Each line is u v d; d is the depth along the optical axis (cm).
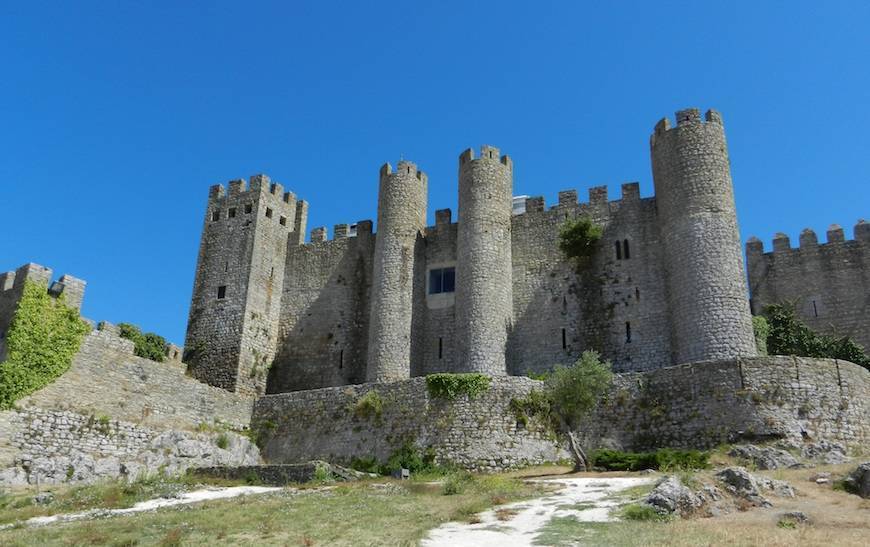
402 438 3947
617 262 4778
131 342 4109
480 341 4541
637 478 2986
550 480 3144
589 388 3722
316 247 5650
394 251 5034
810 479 2788
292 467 3531
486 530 2181
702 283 4131
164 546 2098
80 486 3388
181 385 4247
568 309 4784
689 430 3578
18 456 3403
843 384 3572
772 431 3419
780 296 5006
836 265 4925
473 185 4959
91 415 3741
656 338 4497
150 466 3819
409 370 4778
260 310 5269
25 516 2728
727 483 2536
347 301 5406
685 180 4381
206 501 2961
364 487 3156
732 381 3584
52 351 3697
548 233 5019
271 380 5303
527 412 3853
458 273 4812
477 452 3759
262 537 2197
